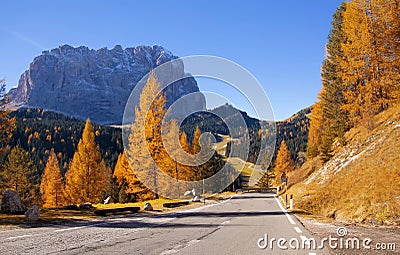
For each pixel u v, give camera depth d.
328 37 41.84
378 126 28.73
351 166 25.16
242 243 8.28
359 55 29.17
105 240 8.55
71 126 127.44
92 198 36.78
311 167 43.44
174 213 18.27
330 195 20.89
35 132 106.62
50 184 42.94
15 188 38.69
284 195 36.22
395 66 26.95
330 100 42.19
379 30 27.44
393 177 15.83
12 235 9.32
